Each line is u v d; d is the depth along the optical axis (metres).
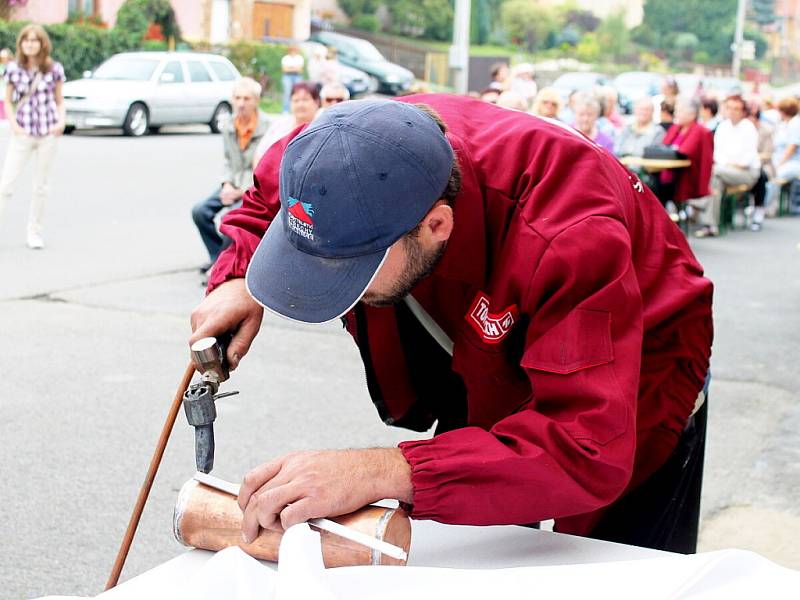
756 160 10.77
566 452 1.40
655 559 1.34
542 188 1.53
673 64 40.06
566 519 1.90
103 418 4.28
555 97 9.01
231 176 6.88
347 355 5.34
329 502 1.37
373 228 1.38
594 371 1.43
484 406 1.73
